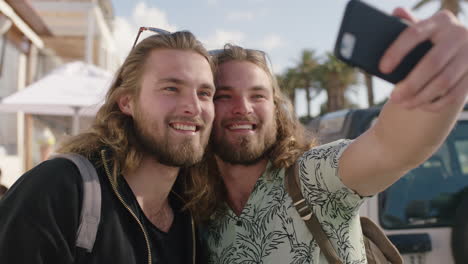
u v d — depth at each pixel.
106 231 1.21
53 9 14.02
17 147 9.24
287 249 1.35
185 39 1.46
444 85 0.62
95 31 15.31
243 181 1.59
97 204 1.19
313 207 1.34
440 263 2.50
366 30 0.65
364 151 1.11
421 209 2.59
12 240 1.06
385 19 0.64
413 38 0.60
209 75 1.47
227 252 1.48
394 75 0.63
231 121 1.56
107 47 16.80
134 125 1.45
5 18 8.60
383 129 0.99
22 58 10.51
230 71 1.59
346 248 1.31
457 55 0.62
